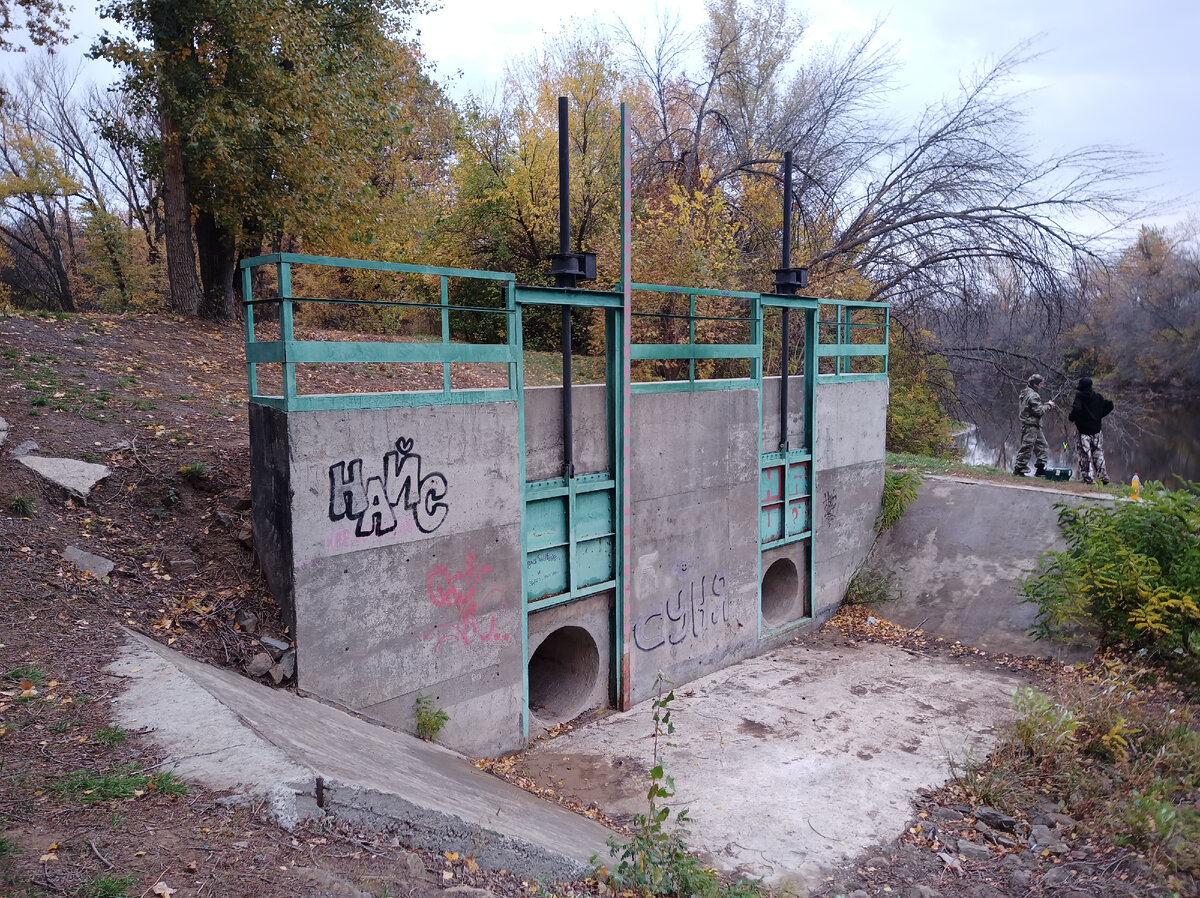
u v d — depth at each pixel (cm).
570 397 884
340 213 1562
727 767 819
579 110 2034
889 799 759
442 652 761
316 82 1437
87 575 673
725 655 1123
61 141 3219
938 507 1418
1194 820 648
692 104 2458
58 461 798
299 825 406
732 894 525
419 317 2484
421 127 2494
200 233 1666
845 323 1345
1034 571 1241
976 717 952
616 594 955
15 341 1127
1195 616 1001
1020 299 1994
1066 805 726
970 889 611
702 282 1634
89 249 2864
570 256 867
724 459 1090
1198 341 3159
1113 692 889
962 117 2086
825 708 980
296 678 658
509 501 812
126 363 1168
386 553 710
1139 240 3125
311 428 652
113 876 343
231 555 747
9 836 361
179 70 1431
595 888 481
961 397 2414
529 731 870
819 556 1304
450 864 434
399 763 590
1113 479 2627
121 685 521
